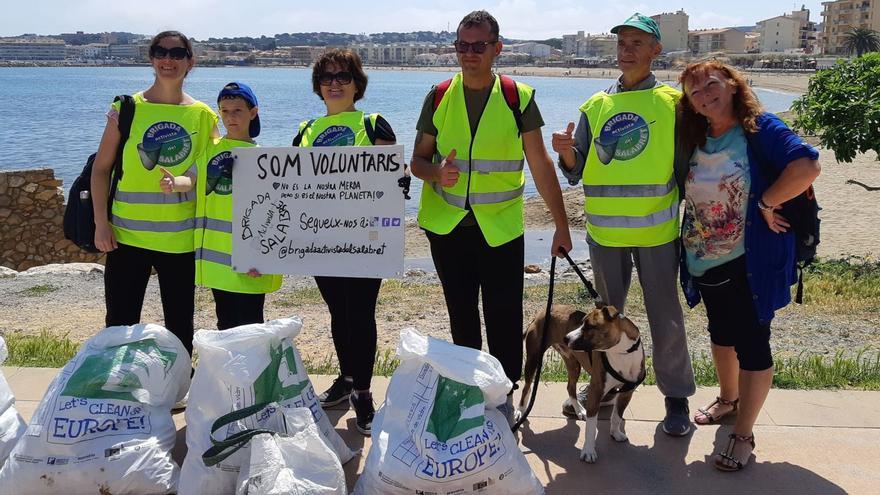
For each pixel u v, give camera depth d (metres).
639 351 4.12
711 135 4.07
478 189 4.27
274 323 3.89
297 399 3.83
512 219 4.36
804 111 12.70
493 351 4.50
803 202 3.92
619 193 4.32
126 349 3.93
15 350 6.48
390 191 4.30
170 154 4.42
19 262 13.60
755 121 3.89
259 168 4.36
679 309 4.46
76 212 4.50
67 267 11.94
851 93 11.95
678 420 4.46
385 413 3.73
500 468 3.52
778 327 8.64
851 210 19.70
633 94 4.31
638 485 3.96
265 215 4.39
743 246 4.00
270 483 3.24
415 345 3.75
